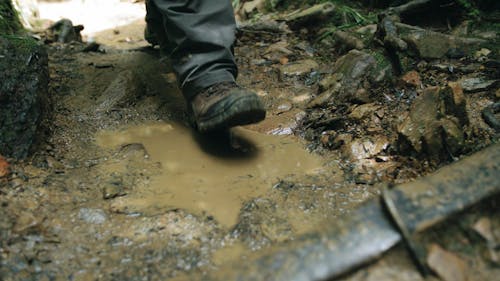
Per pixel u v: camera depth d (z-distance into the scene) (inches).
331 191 66.9
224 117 70.8
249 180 70.1
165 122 86.4
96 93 93.4
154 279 51.6
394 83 89.0
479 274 45.8
